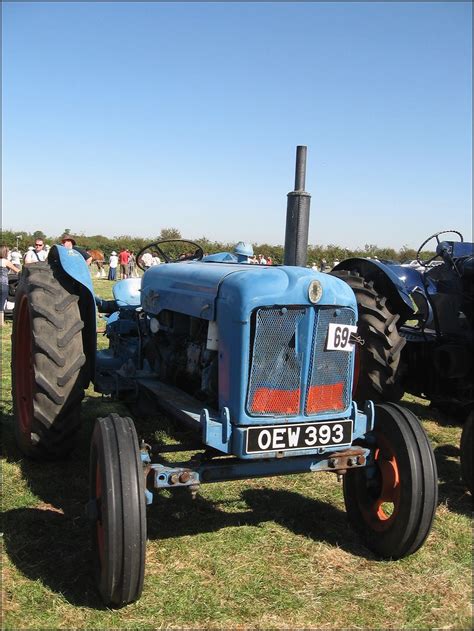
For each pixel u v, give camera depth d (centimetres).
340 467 301
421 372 562
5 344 880
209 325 309
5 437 484
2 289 1023
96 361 454
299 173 421
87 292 413
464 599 288
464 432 395
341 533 350
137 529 256
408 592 292
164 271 391
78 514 359
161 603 275
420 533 304
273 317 286
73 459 439
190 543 331
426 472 302
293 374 292
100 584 266
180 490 401
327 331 295
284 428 285
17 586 283
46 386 380
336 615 271
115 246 4825
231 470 284
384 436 319
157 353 406
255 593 285
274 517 366
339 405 305
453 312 545
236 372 286
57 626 257
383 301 463
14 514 355
